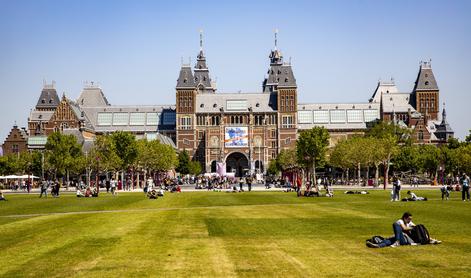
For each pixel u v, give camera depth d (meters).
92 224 44.06
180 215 52.34
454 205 62.16
